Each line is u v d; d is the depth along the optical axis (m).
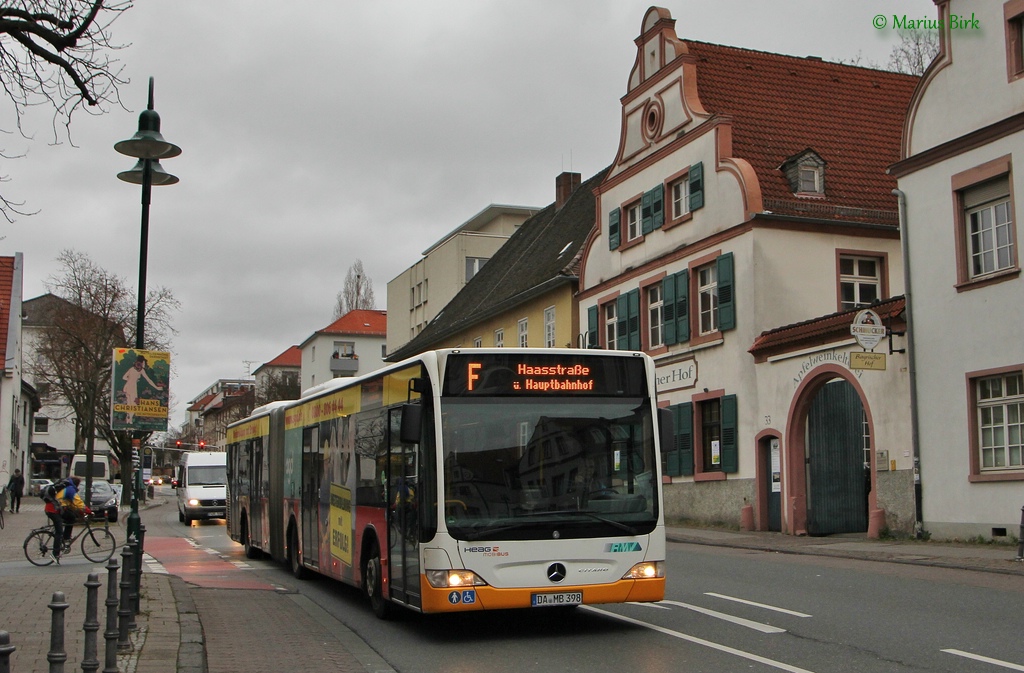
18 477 46.28
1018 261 19.52
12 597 13.93
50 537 20.91
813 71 33.31
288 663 9.55
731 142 29.36
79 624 11.28
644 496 10.81
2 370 51.53
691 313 30.20
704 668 8.80
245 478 23.23
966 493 20.39
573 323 38.44
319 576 17.97
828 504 25.44
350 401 14.04
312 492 16.30
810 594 13.54
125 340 55.09
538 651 9.98
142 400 13.50
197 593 15.31
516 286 45.50
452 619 12.28
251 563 21.31
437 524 10.21
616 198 35.06
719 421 29.00
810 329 24.88
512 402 10.66
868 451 26.17
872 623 10.96
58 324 54.72
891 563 17.94
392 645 10.58
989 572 15.90
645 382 11.12
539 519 10.39
